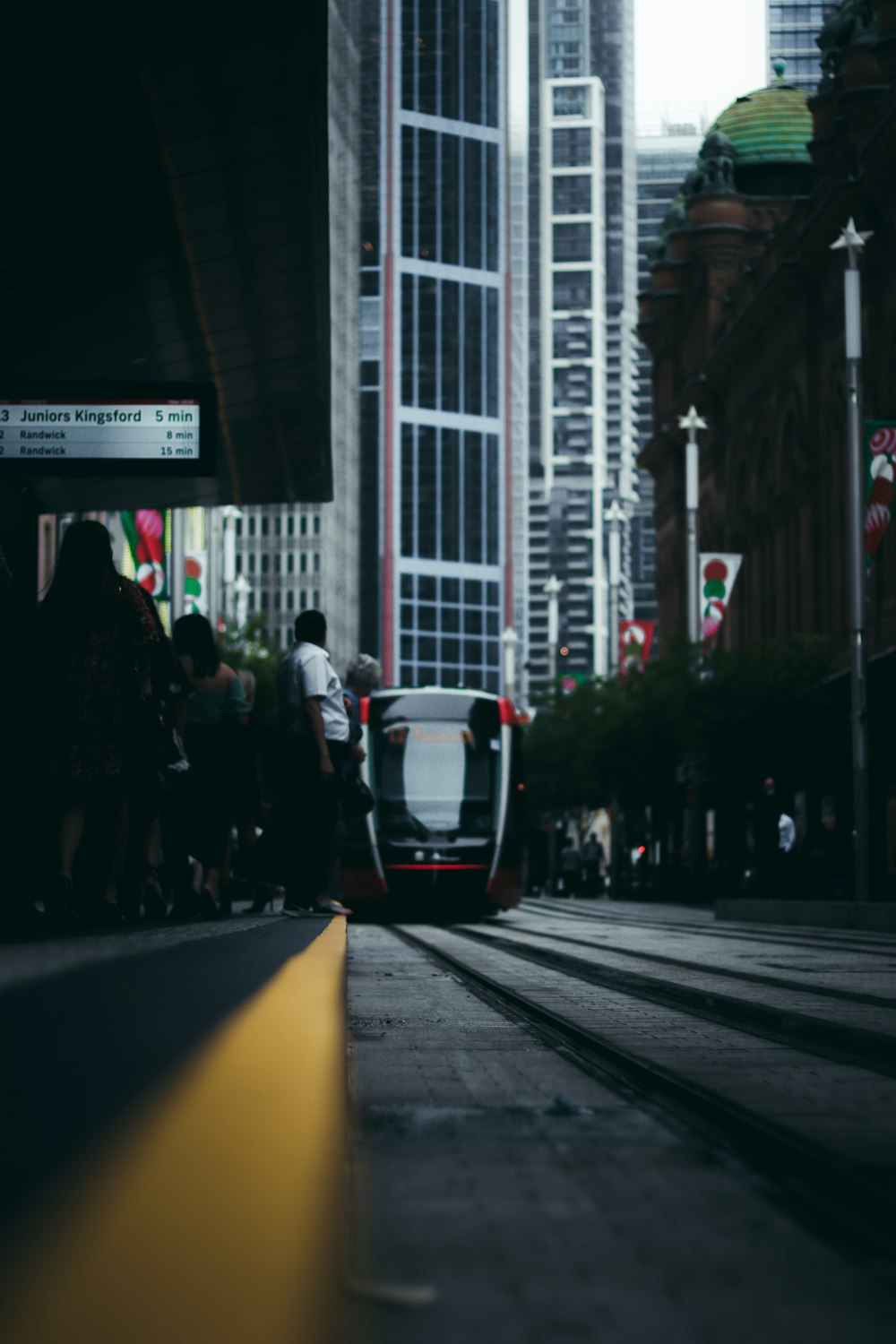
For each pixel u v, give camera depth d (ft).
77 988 4.54
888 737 119.34
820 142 172.96
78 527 23.27
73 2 36.86
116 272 51.21
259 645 166.50
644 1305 6.71
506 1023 24.47
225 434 67.51
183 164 44.88
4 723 22.70
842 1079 17.94
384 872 89.56
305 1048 5.52
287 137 43.70
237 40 38.52
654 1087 17.67
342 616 578.66
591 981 34.94
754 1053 20.67
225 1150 3.72
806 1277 7.63
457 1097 16.11
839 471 160.56
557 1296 6.91
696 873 157.89
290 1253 3.78
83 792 22.74
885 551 141.69
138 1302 2.88
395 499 645.51
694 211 233.35
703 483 224.94
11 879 22.41
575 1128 13.83
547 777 219.61
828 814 133.28
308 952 11.19
